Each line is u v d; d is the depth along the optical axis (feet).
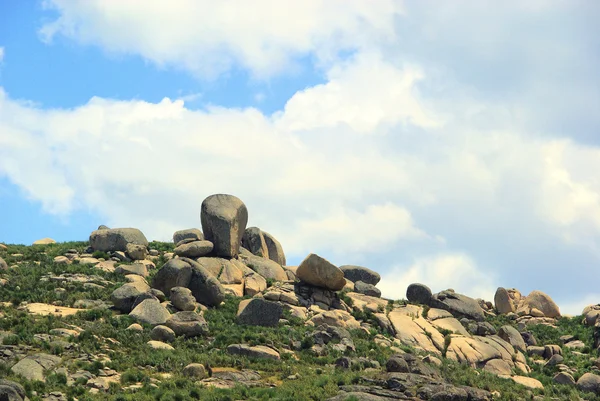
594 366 293.02
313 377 225.15
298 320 283.59
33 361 204.85
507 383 257.75
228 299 292.20
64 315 250.37
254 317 272.51
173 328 251.19
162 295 272.31
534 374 284.20
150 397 193.67
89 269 296.92
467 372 262.88
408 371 234.99
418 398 208.03
